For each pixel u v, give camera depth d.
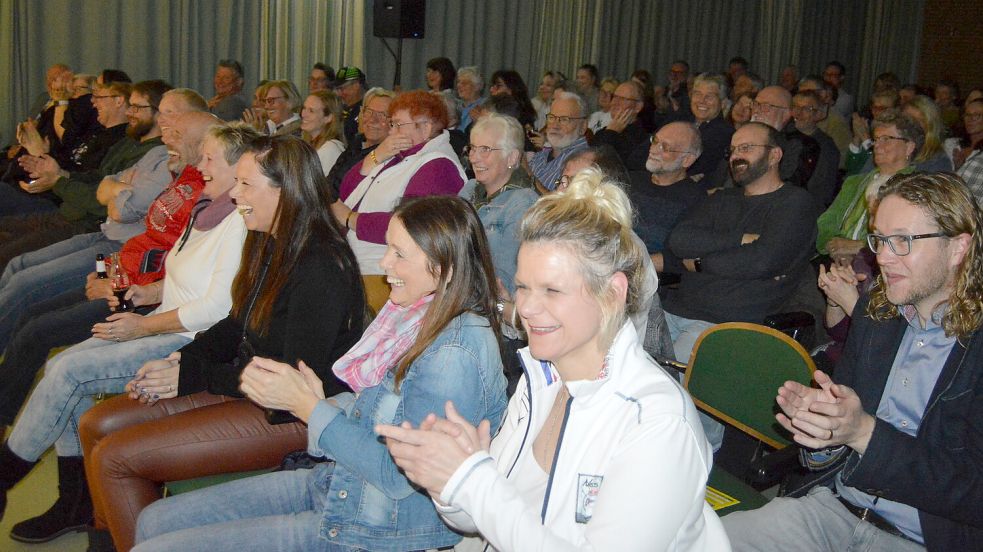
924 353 1.55
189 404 2.22
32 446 2.38
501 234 2.73
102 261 3.01
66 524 2.47
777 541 1.60
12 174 4.78
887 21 11.41
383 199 3.25
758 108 4.79
